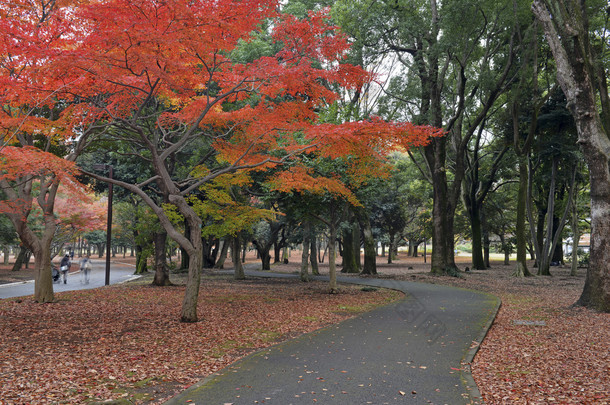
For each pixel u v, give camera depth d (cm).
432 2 2627
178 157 2727
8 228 3147
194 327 1098
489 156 4128
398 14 2500
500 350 865
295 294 1936
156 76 1088
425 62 2828
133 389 612
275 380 643
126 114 1297
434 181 2967
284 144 1694
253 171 1994
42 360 750
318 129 1109
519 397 578
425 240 5631
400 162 4309
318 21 1164
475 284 2428
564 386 624
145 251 3003
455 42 2281
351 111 1941
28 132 1341
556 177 3225
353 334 996
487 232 4656
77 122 1341
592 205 1408
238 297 1803
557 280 2733
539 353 835
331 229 1988
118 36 920
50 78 1074
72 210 2712
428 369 703
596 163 1372
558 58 1405
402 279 2797
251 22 1036
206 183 2034
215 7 959
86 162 3056
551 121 2856
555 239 3150
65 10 1076
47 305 1472
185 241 1195
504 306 1535
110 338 952
